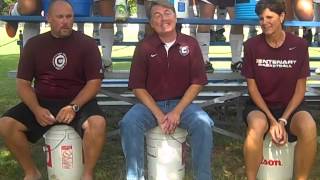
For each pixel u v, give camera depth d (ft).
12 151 13.32
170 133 12.67
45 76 13.67
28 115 13.35
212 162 16.43
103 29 17.74
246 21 16.22
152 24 13.55
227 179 14.75
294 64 13.47
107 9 17.56
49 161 13.23
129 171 12.70
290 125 13.03
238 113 19.88
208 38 17.89
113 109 20.48
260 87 13.69
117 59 22.40
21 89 13.53
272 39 13.44
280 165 13.07
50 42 13.62
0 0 24.88
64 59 13.56
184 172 13.48
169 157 12.84
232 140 19.03
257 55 13.58
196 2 19.77
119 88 19.21
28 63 13.69
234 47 18.45
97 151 12.84
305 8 17.72
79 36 13.71
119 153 17.43
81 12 15.42
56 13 13.28
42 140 18.43
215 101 17.60
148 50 13.50
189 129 12.87
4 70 39.58
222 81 19.16
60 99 13.70
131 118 12.69
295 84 13.58
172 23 13.42
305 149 12.66
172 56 13.47
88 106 13.30
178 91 13.60
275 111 13.65
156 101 13.61
